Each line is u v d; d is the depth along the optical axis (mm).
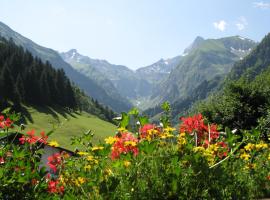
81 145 4785
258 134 5629
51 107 152875
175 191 4117
